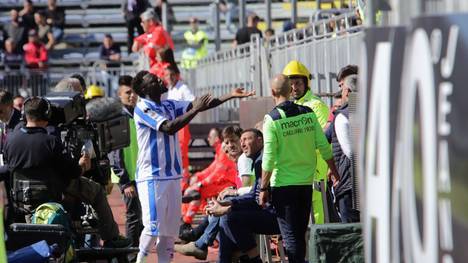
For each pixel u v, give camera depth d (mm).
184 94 32062
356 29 27234
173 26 75250
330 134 23562
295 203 21516
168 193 22766
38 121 22719
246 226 22734
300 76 24938
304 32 33219
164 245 23156
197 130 47156
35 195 22562
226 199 23266
